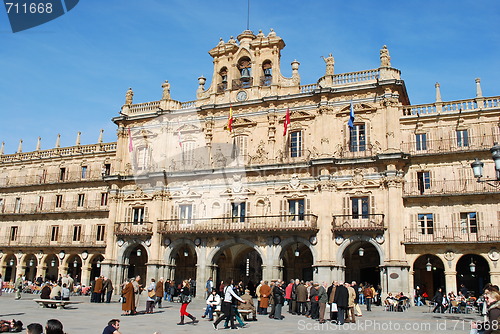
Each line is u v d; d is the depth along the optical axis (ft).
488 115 139.54
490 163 136.46
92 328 74.90
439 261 148.97
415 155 142.20
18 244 210.18
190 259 179.83
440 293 117.19
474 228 135.23
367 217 142.72
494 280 128.88
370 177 144.97
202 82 180.45
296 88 162.40
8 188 219.82
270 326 82.17
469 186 136.87
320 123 154.61
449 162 140.87
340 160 147.74
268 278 146.92
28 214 210.38
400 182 142.00
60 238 201.57
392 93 147.64
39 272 202.59
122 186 181.57
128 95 191.62
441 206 138.92
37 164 219.61
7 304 119.65
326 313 110.22
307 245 145.79
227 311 78.43
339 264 141.08
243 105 167.22
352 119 143.95
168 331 74.49
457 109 143.84
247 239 153.28
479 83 144.25
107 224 192.75
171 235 164.66
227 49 175.01
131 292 98.32
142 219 175.52
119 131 188.14
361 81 153.79
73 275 208.33
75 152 212.02
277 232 147.13
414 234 138.92
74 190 205.57
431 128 144.77
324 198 146.72
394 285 132.98
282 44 169.68
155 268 164.04
